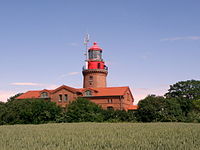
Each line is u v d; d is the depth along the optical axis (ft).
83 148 46.06
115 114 173.37
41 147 47.67
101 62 231.71
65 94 212.43
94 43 238.48
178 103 170.40
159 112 158.40
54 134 69.15
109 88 215.72
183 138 55.93
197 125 100.78
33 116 171.22
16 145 49.83
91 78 227.20
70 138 60.03
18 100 184.75
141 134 65.62
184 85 253.24
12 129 89.20
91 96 208.64
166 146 46.24
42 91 220.43
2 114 170.30
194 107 196.95
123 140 54.60
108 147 47.75
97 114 171.63
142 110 162.30
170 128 83.35
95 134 67.41
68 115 170.60
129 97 218.59
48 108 174.19
